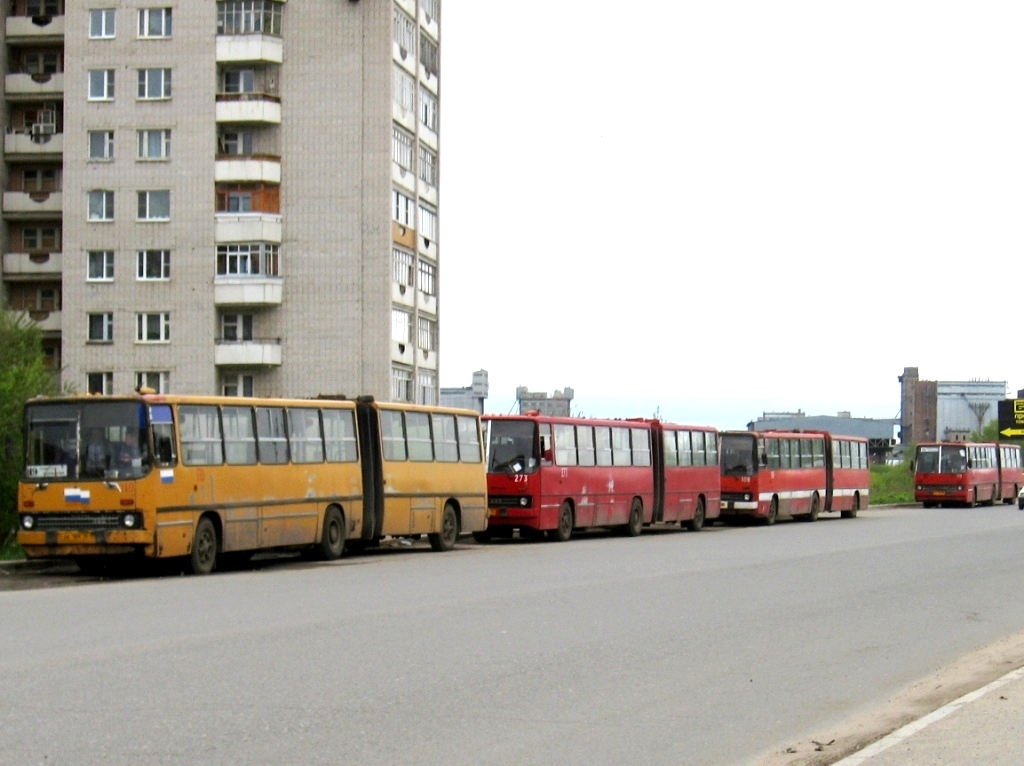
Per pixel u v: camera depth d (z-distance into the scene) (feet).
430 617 55.47
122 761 28.30
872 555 100.78
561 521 127.65
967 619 59.26
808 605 63.82
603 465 135.64
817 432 188.24
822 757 30.12
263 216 204.64
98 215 208.23
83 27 209.46
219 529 85.40
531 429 124.88
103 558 82.69
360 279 204.13
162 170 206.80
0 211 216.95
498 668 42.27
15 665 40.93
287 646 46.01
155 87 208.03
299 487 93.25
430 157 225.76
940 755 28.86
